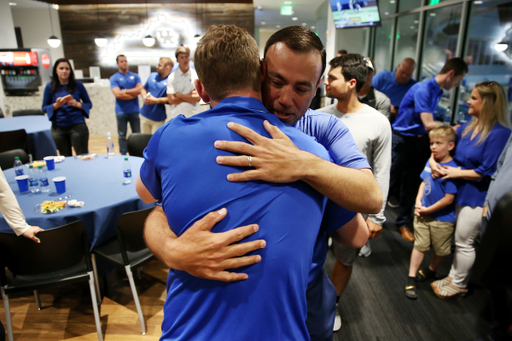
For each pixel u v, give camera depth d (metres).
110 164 3.14
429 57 5.09
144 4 9.41
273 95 0.80
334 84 1.90
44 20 9.56
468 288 2.55
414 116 3.32
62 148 4.37
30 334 2.16
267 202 0.68
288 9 9.96
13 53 7.88
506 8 3.52
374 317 2.28
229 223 0.67
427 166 2.57
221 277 0.66
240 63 0.75
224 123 0.73
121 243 2.11
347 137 1.01
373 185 0.80
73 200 2.28
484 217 1.99
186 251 0.67
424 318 2.26
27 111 5.88
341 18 5.05
